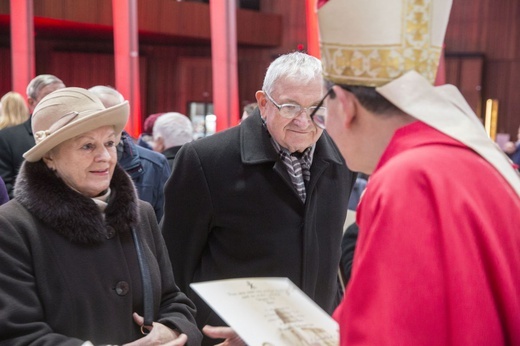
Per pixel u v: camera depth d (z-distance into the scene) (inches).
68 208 63.6
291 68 74.2
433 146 37.0
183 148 81.5
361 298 34.9
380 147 40.3
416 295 33.4
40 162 65.9
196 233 80.5
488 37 573.6
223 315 48.3
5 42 577.9
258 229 77.7
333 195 81.7
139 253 69.1
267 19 598.5
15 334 58.8
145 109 617.9
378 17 39.1
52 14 489.4
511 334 34.2
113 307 64.7
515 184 37.2
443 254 33.7
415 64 39.4
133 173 124.1
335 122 42.4
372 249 34.9
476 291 33.4
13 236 61.8
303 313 50.9
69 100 66.0
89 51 603.2
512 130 565.6
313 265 78.5
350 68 40.1
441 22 40.4
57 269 62.6
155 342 64.2
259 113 81.4
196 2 566.3
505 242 35.3
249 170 78.0
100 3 510.0
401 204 34.8
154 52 618.2
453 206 34.4
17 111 154.2
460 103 40.8
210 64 613.0
